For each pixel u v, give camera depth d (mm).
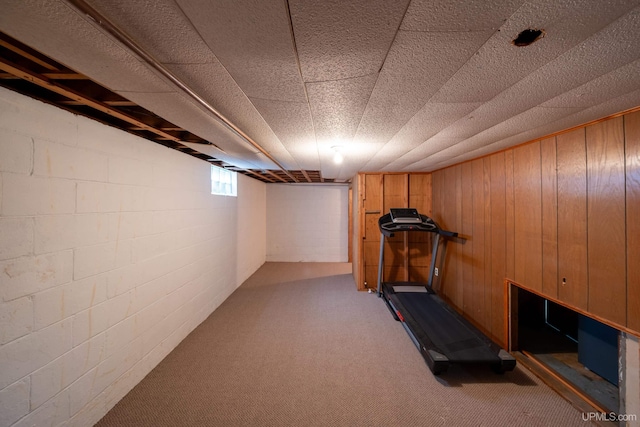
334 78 1093
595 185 1606
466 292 3150
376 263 4297
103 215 1694
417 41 833
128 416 1688
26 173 1262
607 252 1541
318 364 2260
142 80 1132
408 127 1761
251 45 863
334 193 6305
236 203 4277
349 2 667
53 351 1381
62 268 1429
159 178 2268
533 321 3066
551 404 1815
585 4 666
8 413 1194
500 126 1731
